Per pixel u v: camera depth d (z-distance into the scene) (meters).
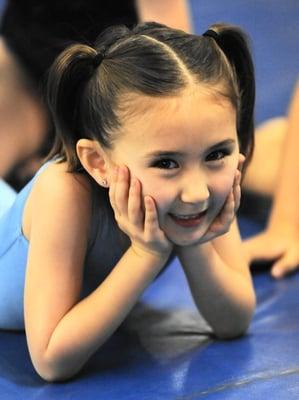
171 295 3.38
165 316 3.17
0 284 2.99
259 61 5.82
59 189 2.62
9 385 2.65
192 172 2.34
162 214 2.39
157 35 2.48
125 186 2.40
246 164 2.77
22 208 2.89
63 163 2.70
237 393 2.51
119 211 2.46
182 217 2.40
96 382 2.62
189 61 2.38
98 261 2.80
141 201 2.39
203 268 2.72
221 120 2.34
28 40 4.29
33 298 2.61
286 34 6.17
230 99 2.38
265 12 6.43
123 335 3.00
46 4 4.24
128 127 2.35
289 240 3.78
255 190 4.33
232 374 2.63
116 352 2.85
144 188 2.37
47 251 2.61
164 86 2.32
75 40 4.16
